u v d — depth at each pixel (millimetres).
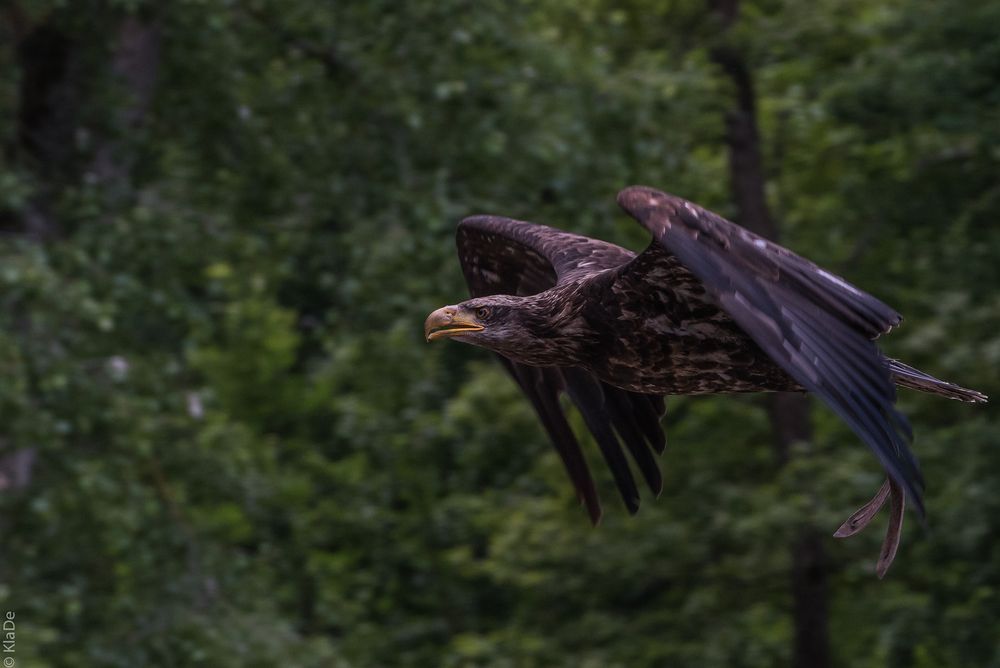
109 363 12305
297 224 14461
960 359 14195
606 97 14773
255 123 14789
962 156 16578
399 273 14125
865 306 5555
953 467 14984
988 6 15164
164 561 13133
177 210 13602
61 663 12328
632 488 8203
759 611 15836
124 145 13812
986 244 16203
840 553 15227
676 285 6590
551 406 8430
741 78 16422
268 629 13180
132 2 12344
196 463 13750
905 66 15445
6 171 12258
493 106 14133
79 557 12750
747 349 6637
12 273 11133
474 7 13984
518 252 8430
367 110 14516
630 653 15539
